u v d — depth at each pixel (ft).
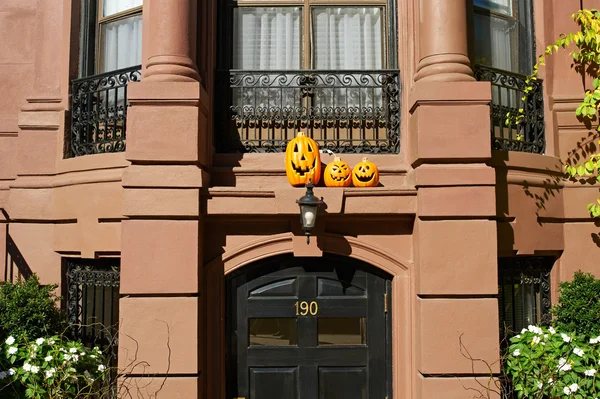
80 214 20.74
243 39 21.57
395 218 19.06
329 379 19.58
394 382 19.21
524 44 22.93
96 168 20.59
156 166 17.94
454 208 18.03
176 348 17.63
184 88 17.92
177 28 18.47
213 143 20.17
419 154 18.16
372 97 20.54
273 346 19.60
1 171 23.49
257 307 19.66
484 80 21.01
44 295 19.63
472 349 17.83
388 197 18.60
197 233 17.97
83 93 22.08
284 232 19.26
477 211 18.03
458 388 17.72
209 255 19.10
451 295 17.99
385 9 21.67
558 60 22.58
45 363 17.42
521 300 21.50
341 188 18.45
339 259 19.88
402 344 19.13
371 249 19.26
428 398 17.69
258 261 19.72
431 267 18.01
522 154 20.45
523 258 21.71
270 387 19.49
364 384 19.57
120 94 21.91
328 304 19.72
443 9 18.81
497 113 21.11
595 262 21.47
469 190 18.07
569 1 22.74
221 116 20.43
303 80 20.62
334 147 20.65
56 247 21.94
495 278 17.97
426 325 17.92
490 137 18.72
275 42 21.63
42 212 22.21
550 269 21.91
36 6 23.93
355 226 19.35
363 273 19.88
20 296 19.12
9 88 23.85
